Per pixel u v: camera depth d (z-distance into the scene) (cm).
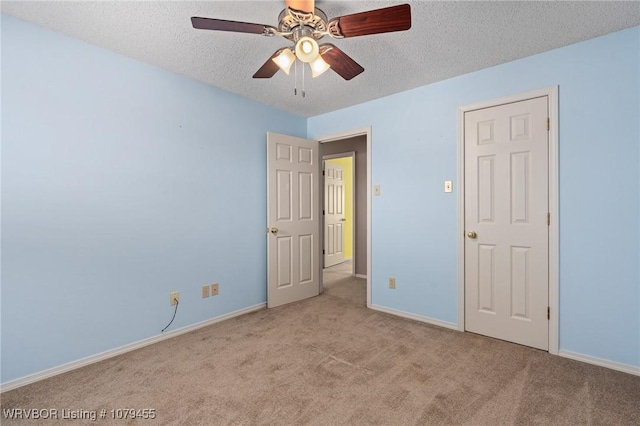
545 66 225
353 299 362
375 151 323
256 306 325
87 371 202
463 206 265
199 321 276
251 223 322
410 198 297
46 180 195
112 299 224
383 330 268
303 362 212
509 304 244
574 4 171
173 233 258
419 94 290
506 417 156
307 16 152
